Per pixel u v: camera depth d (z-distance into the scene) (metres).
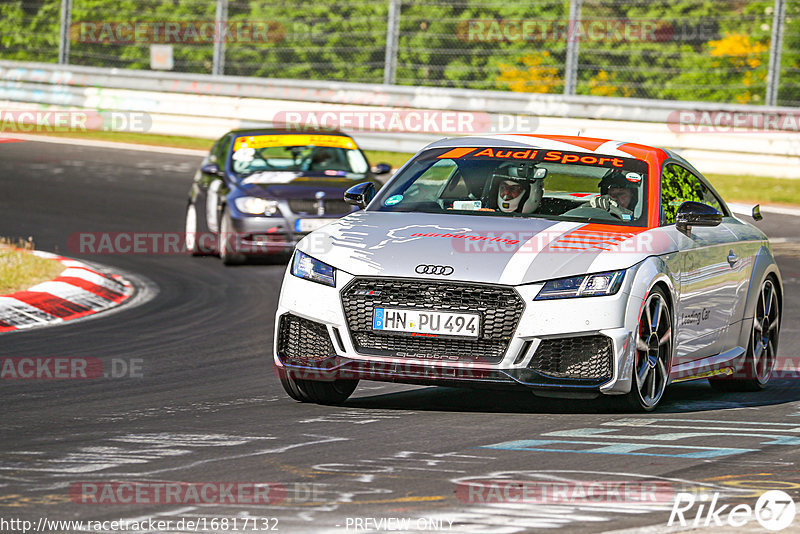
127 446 21.25
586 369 23.69
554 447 21.25
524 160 27.98
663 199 27.14
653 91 87.00
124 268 48.38
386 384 28.70
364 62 95.25
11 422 23.59
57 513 16.58
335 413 24.73
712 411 25.80
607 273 23.95
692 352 26.94
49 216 60.25
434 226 25.47
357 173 51.38
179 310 39.81
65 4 96.06
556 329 23.41
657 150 28.84
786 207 65.56
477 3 89.88
